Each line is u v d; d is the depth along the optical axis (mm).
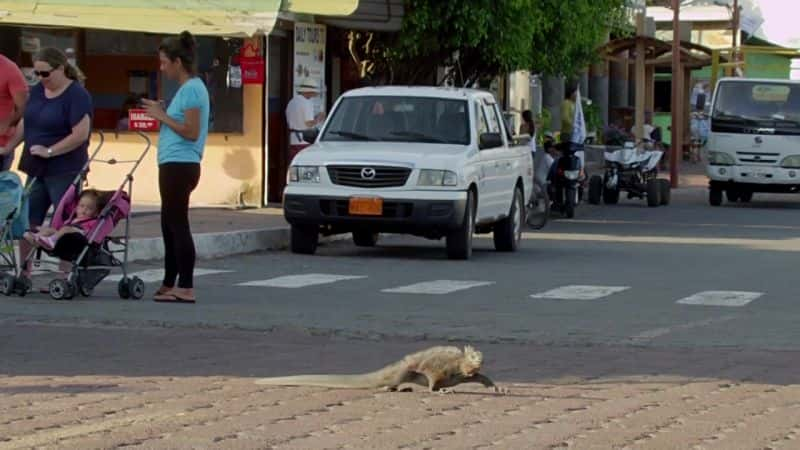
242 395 11883
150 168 32781
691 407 11719
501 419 10992
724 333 16328
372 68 37250
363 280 21594
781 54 81500
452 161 24422
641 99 50562
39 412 11078
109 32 32875
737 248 28766
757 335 16203
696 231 33719
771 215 40375
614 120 67188
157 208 30938
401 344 15164
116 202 18172
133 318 16484
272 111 33562
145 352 14297
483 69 38906
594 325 16797
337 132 25906
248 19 30906
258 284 20781
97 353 14180
